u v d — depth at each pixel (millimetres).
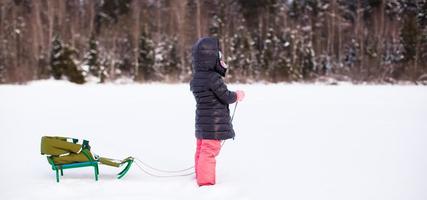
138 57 39188
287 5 49250
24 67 35031
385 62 41344
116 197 4211
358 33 43656
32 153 6312
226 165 5594
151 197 4223
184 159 6008
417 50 40531
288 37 41781
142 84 30828
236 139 7523
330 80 38938
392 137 7629
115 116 11133
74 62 33656
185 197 4250
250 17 49000
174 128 9023
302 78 39469
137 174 5109
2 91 20938
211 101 4613
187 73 39000
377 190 4449
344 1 50750
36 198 4207
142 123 9820
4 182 4746
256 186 4609
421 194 4312
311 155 6156
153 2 47531
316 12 47812
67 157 4699
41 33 38812
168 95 18375
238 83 35156
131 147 6871
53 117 10875
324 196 4277
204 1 47688
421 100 15641
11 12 40625
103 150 6617
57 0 41406
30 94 18938
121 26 43719
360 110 12266
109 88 24078
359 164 5574
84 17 45781
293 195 4305
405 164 5547
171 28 41875
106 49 40625
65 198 4195
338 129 8680
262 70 39438
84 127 9172
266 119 10359
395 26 43469
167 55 39688
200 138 4672
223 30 42969
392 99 16125
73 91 21219
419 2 47156
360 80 38344
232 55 40250
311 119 10336
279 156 6113
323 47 44875
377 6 48719
